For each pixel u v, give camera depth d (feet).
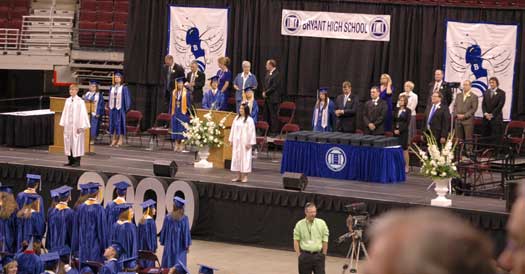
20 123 80.59
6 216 58.90
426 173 58.70
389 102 72.59
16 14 106.52
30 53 99.96
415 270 4.48
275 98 81.76
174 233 56.80
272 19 84.99
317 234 51.72
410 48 81.00
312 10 83.66
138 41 89.45
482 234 4.83
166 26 88.33
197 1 87.35
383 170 66.23
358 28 82.23
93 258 59.41
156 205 65.46
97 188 60.34
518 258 5.08
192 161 75.25
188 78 82.58
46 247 60.75
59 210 60.39
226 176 67.87
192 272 57.47
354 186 64.90
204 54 87.25
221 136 71.77
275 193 62.39
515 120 77.97
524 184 5.24
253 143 64.95
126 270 50.98
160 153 79.30
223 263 59.47
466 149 70.28
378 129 71.56
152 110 89.76
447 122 70.13
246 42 85.92
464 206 58.29
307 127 84.74
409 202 58.90
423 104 80.79
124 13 103.24
